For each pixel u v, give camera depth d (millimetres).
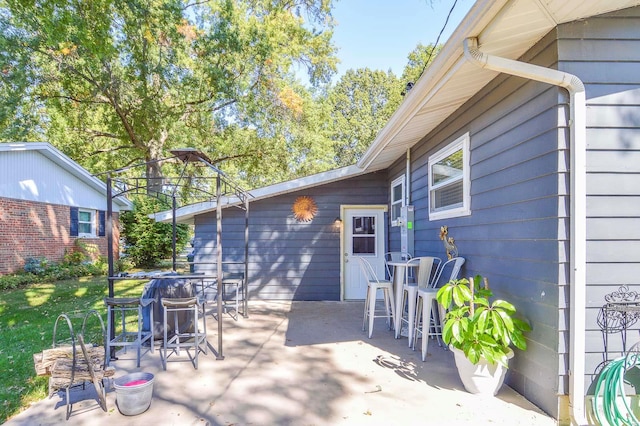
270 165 13977
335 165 22625
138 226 13930
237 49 10906
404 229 5781
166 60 10758
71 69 10414
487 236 3480
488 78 3355
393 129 4680
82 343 2586
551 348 2539
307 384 3145
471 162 3834
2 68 9227
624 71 2506
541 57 2676
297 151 14102
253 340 4527
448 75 3023
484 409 2664
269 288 7484
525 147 2863
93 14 6648
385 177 7625
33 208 10297
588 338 2477
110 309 3758
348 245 7645
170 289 4352
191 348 4191
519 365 2934
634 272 2494
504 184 3172
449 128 4430
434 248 4992
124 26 9742
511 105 3061
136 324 5336
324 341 4473
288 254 7523
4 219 9406
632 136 2506
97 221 13016
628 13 2500
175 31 9867
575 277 2432
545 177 2619
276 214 7539
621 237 2486
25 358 3840
